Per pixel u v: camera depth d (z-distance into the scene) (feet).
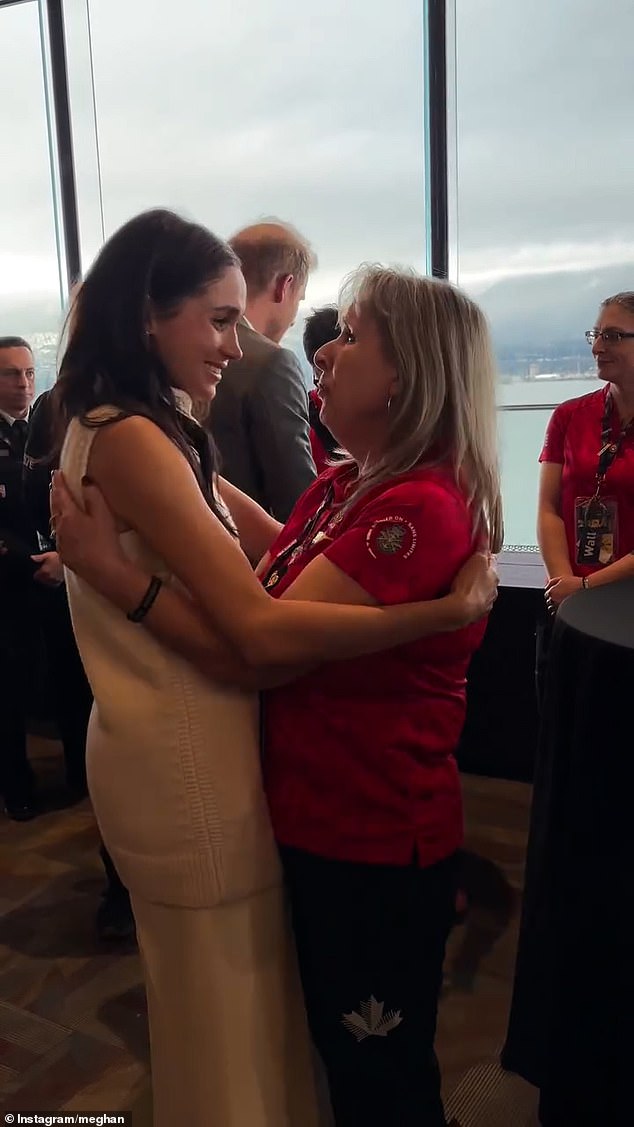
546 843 4.00
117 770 3.55
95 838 9.18
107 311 3.37
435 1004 3.67
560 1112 3.97
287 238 5.90
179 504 3.18
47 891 8.09
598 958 3.72
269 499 5.49
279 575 3.75
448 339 3.31
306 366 6.40
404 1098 3.60
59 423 3.53
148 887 3.61
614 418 7.37
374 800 3.36
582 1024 3.82
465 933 7.11
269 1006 3.76
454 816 3.59
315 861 3.46
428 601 3.20
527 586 9.57
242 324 5.49
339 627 3.10
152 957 3.74
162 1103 3.89
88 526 3.28
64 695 9.93
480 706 10.11
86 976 6.75
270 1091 3.80
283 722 3.51
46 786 10.59
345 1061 3.61
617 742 3.55
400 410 3.32
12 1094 5.50
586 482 7.36
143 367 3.37
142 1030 6.09
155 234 3.38
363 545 3.18
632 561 6.86
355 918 3.46
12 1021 6.23
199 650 3.31
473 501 3.39
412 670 3.33
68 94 12.71
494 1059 5.66
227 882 3.54
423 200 11.08
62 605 9.48
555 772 3.93
